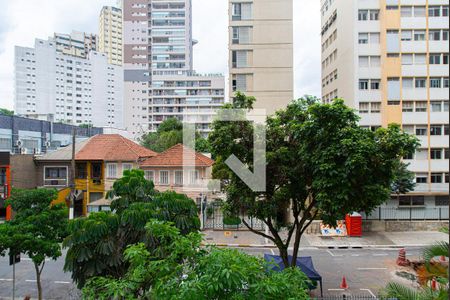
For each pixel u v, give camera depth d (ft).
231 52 77.61
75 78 278.67
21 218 38.70
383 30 103.40
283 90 76.64
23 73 256.32
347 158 32.89
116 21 354.95
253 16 77.61
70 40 326.85
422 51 103.24
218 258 17.79
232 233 78.38
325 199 34.37
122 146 94.99
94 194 93.66
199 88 270.67
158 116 272.51
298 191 39.88
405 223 82.53
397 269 56.59
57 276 52.42
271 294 17.31
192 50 302.04
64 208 41.22
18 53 254.47
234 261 17.87
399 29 103.55
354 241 74.08
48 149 131.95
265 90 76.69
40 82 263.08
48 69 265.95
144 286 21.52
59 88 271.28
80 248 28.71
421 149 103.14
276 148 40.11
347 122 35.99
